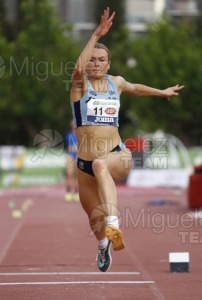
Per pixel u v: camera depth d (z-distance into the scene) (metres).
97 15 124.31
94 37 17.44
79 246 28.59
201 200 43.03
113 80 18.17
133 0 140.25
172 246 28.02
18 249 27.77
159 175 69.31
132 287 19.36
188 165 73.50
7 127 111.88
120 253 26.45
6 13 128.62
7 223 38.69
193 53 90.75
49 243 29.66
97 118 17.80
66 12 137.88
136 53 94.94
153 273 21.86
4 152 74.50
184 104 93.19
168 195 60.31
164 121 96.62
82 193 18.30
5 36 126.38
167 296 17.94
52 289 19.06
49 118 102.50
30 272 22.16
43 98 93.56
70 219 40.44
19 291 18.73
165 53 92.19
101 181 17.20
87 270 22.56
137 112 98.12
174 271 22.08
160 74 90.88
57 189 68.06
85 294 18.27
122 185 70.06
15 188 72.12
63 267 23.20
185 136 101.81
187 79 90.25
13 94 95.12
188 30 99.44
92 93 17.78
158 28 96.25
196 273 21.73
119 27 113.31
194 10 140.62
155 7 141.25
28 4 95.69
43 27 88.50
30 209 47.69
